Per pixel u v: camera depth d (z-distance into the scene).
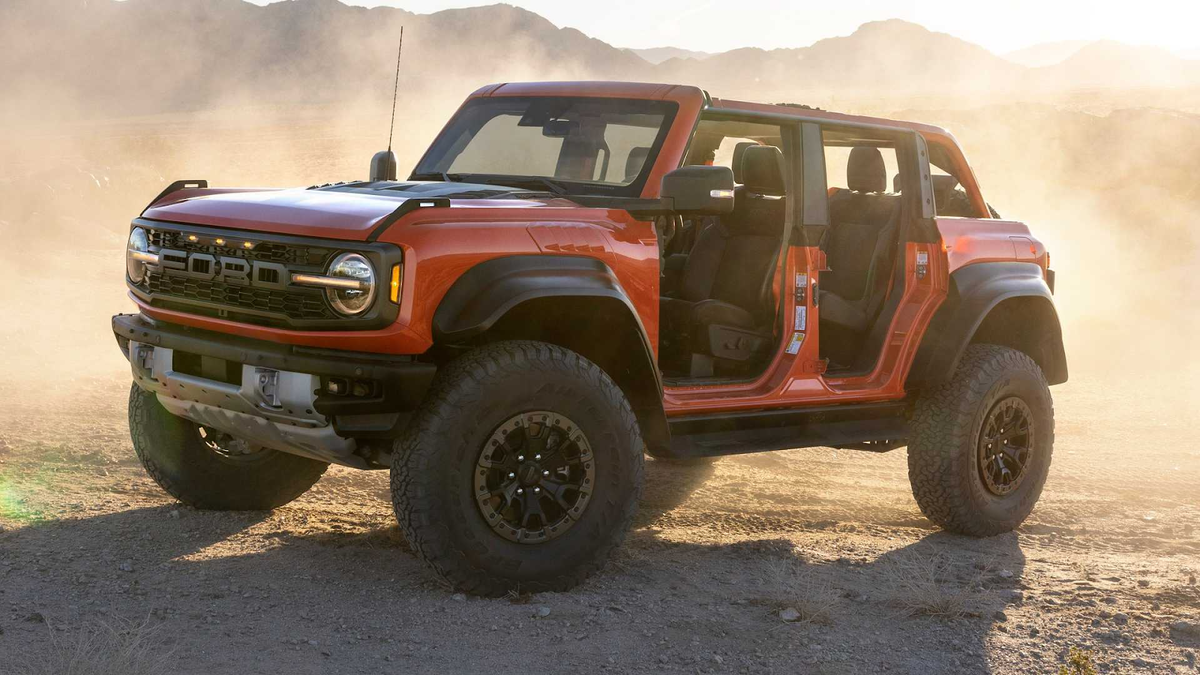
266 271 4.48
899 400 6.31
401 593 4.76
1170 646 4.57
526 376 4.59
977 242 6.49
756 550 5.71
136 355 5.03
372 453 4.73
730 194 4.88
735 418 5.57
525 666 4.12
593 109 5.66
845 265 6.56
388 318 4.32
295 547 5.35
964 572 5.55
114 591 4.67
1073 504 7.29
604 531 4.88
